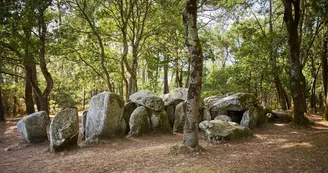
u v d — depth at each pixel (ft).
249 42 64.85
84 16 57.41
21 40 44.78
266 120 45.01
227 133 30.58
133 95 41.70
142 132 36.63
